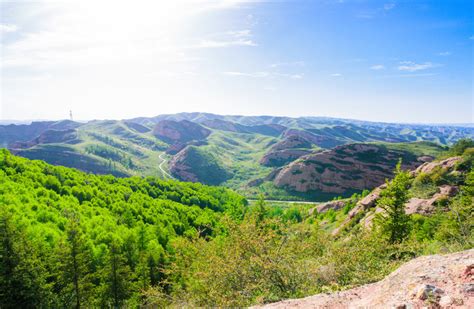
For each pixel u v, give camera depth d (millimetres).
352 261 10250
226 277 10906
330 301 7574
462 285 5656
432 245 13422
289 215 78750
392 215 24000
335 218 67812
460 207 19531
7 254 24922
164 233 57906
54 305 26750
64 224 49312
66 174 83438
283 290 10109
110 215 64000
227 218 13594
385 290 7020
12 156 78000
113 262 32281
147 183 101875
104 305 31922
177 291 13727
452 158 45344
